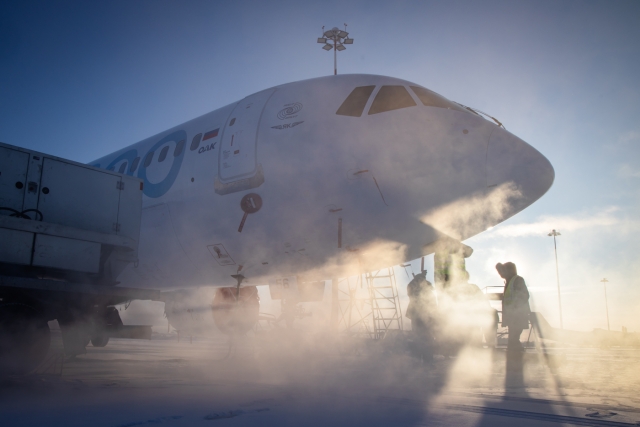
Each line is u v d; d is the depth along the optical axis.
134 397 4.50
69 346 6.71
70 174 7.04
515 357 8.00
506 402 4.39
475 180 8.39
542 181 8.33
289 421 3.41
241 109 10.54
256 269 10.37
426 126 8.88
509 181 8.29
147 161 11.92
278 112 9.91
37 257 6.16
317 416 3.62
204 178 10.31
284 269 10.20
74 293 6.24
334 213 9.10
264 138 9.72
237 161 9.85
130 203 7.76
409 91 9.47
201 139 10.80
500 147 8.55
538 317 10.59
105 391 4.89
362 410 3.89
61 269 6.40
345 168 8.93
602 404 4.29
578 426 3.34
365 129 9.07
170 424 3.27
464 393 4.98
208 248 10.46
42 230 6.20
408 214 8.80
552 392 5.12
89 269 6.67
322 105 9.64
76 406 3.99
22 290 5.91
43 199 6.70
